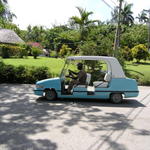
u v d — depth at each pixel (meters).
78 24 40.84
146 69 24.83
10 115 6.67
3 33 45.50
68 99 9.06
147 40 57.91
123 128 5.80
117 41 17.05
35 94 8.77
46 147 4.53
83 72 8.66
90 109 7.64
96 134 5.31
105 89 8.52
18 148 4.46
